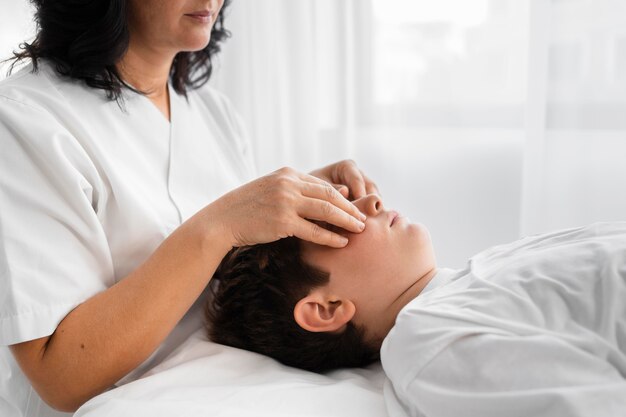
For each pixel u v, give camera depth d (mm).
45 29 996
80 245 864
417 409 714
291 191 840
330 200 868
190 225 840
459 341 695
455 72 1698
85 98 983
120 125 1017
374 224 975
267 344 968
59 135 871
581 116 1540
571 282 716
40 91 930
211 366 874
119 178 938
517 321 700
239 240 842
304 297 956
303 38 1817
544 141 1562
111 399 773
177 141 1091
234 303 996
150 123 1061
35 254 804
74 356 793
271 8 1819
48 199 837
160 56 1064
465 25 1666
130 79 1065
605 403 589
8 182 814
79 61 971
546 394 603
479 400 646
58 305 805
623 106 1493
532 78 1532
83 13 971
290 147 1884
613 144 1521
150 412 737
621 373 645
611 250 734
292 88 1849
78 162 892
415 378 710
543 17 1502
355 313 953
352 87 1805
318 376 904
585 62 1517
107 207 944
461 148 1727
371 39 1765
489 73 1664
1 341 777
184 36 1009
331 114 1844
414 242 973
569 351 634
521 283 742
